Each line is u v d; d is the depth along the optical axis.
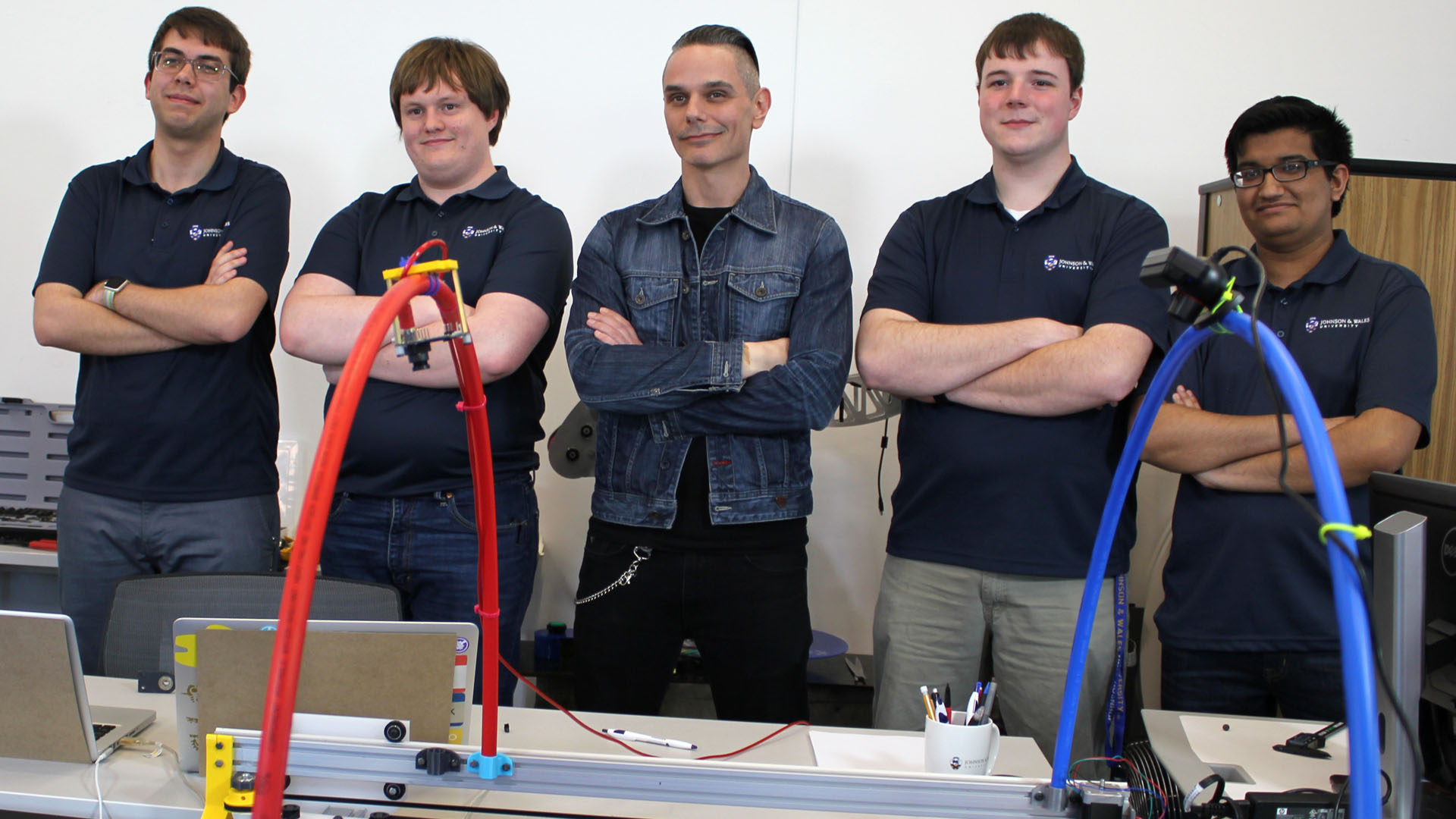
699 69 1.98
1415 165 2.32
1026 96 1.94
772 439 1.99
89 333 2.06
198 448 2.12
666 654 2.01
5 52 2.83
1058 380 1.83
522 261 2.06
